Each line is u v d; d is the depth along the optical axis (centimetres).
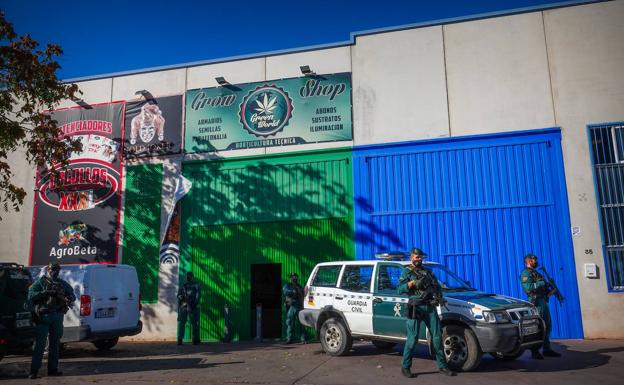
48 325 860
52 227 1602
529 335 821
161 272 1497
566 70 1330
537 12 1370
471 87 1384
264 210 1469
